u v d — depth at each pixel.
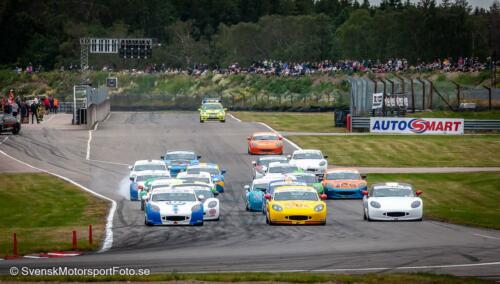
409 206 104.31
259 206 116.75
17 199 136.25
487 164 179.88
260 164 154.38
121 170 172.25
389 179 155.62
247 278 63.78
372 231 94.56
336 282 62.22
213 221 106.44
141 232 96.56
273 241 87.62
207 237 91.62
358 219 107.00
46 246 85.62
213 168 142.25
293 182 112.69
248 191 119.88
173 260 75.19
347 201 129.38
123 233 96.00
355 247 82.12
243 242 87.25
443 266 70.44
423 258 74.62
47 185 152.12
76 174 166.38
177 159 159.62
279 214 100.88
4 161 183.25
